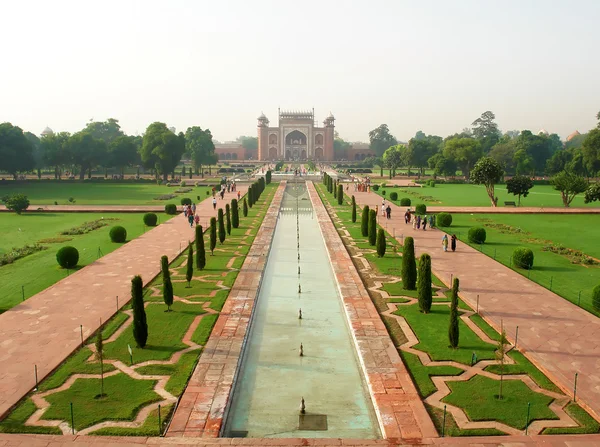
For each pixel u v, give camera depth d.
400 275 28.69
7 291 25.31
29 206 56.78
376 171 146.50
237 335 19.94
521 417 14.16
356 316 22.08
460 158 99.19
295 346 20.03
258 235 41.12
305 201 68.56
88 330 20.12
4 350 18.25
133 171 135.00
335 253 34.38
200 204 61.47
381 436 13.97
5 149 82.25
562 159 102.75
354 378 17.41
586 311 22.39
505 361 17.61
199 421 14.02
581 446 12.87
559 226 45.16
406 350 18.56
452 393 15.50
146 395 15.31
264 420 14.91
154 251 34.16
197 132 122.12
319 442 13.07
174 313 22.20
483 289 25.67
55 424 13.81
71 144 96.00
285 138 180.88
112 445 12.85
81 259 31.83
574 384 15.78
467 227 44.59
